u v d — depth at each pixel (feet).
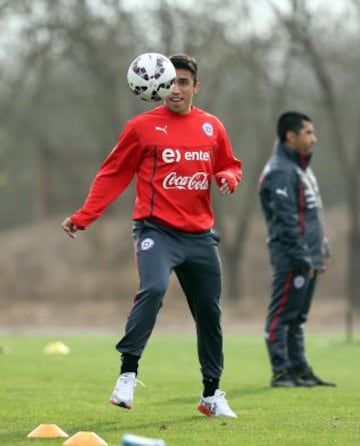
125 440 69.05
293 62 399.65
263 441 86.89
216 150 100.07
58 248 494.18
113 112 422.41
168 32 384.06
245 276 452.76
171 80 97.30
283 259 134.62
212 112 417.69
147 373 157.69
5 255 492.95
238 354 194.90
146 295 94.63
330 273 438.40
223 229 413.59
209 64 382.42
